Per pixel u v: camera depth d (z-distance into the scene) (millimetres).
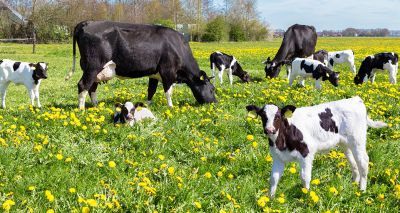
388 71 19250
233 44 78688
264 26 103938
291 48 20719
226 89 14938
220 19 95312
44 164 6711
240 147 8320
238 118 10539
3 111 11102
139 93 15766
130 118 9625
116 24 12008
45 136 8141
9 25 69625
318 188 6395
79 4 77812
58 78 22500
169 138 8570
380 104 12266
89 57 11766
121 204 5293
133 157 7438
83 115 10172
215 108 11984
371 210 5844
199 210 5492
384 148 8453
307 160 6031
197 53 44188
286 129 5918
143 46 12102
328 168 7211
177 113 10844
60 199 5465
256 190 6328
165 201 5441
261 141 8852
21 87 18562
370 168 7453
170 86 12695
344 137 6418
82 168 6820
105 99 14375
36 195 5695
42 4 68375
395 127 9961
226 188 6125
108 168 6785
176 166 7215
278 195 6152
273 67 20562
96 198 5531
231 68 20766
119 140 8336
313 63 16422
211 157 7672
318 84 16547
